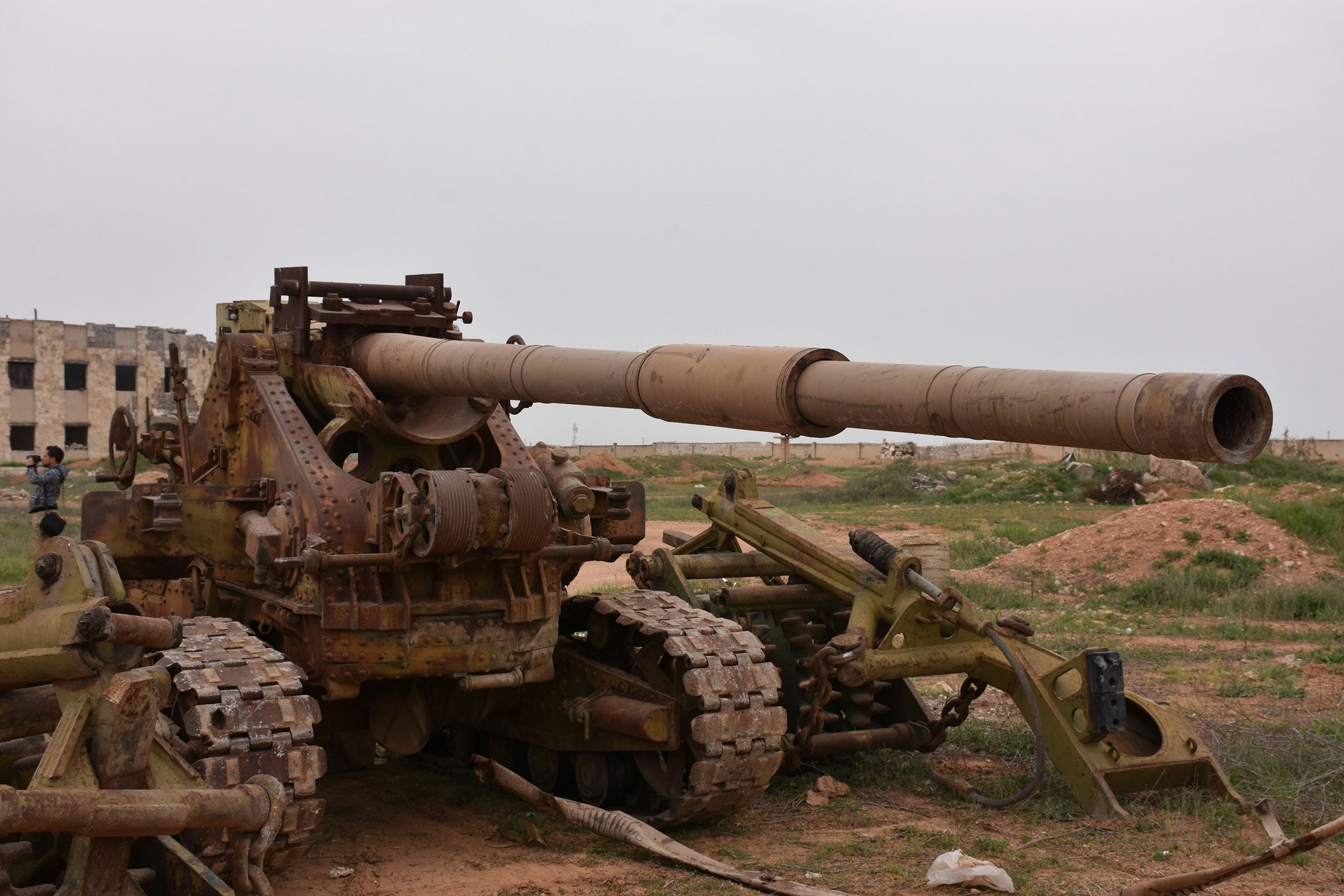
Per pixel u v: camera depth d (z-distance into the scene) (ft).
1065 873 18.13
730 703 19.76
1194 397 9.57
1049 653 23.00
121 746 13.10
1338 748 23.85
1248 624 41.22
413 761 26.12
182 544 20.86
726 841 20.18
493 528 18.74
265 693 16.80
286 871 18.57
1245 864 15.76
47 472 55.98
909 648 22.71
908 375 11.87
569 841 20.29
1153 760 21.58
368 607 18.78
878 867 18.58
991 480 109.40
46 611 13.52
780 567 26.73
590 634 22.48
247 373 21.91
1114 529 55.26
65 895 13.29
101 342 201.98
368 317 22.15
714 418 14.06
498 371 17.66
